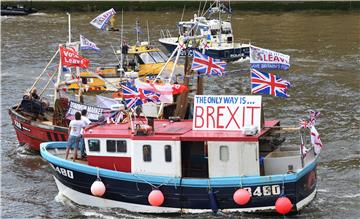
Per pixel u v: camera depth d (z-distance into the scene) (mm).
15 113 32625
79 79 34719
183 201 23719
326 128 35156
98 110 30234
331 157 30594
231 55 55500
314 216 23859
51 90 45250
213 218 23500
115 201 24500
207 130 24188
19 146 33312
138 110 27219
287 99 41594
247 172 23281
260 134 23391
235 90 44344
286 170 23781
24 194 27141
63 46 34062
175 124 25469
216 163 23391
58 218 24578
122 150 24109
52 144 27312
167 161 23672
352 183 27375
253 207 23359
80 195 25125
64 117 31297
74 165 24641
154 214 24141
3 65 54125
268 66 25531
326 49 58969
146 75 42875
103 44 62438
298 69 50938
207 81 47250
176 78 36281
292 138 32562
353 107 39469
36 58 57094
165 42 59344
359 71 49844
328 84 45625
